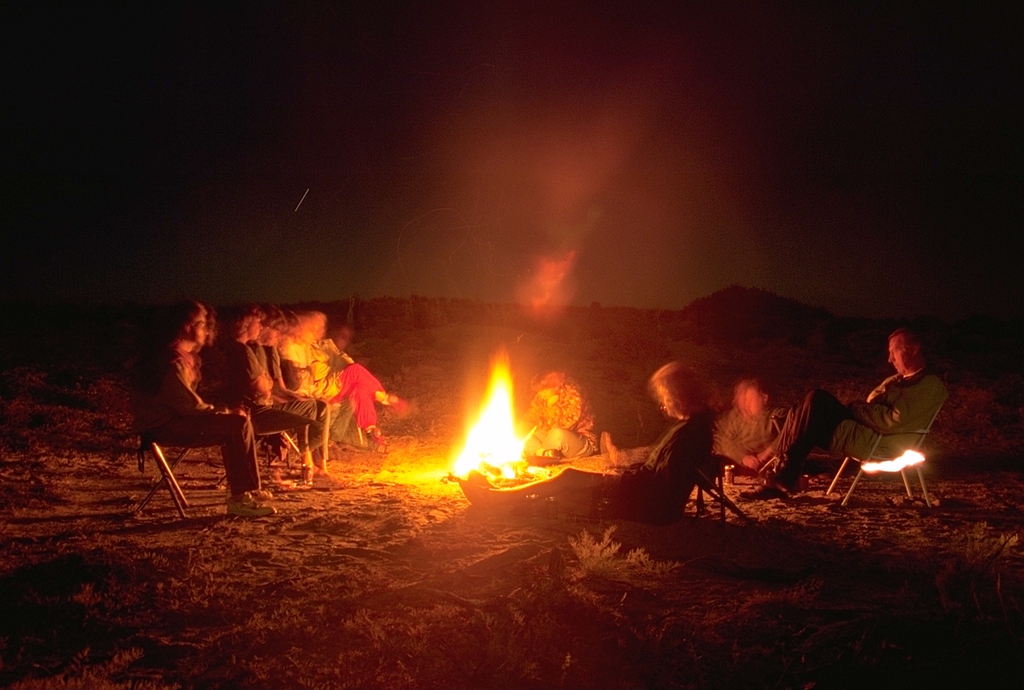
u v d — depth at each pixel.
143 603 4.67
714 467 6.42
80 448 9.48
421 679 3.89
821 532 6.23
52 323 18.36
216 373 14.78
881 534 6.18
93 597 4.67
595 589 4.91
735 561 5.49
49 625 4.36
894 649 4.14
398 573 5.25
